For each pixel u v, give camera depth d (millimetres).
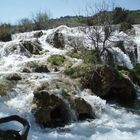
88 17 23344
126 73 17438
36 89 12656
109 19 22406
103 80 15133
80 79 14992
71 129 11094
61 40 23531
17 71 15703
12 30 29812
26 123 5797
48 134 10352
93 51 19266
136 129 11383
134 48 23281
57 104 11867
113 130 11070
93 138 10148
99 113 13203
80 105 12523
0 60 18844
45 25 34000
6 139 5414
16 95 12500
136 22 32562
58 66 17312
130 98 15844
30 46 21125
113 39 23344
